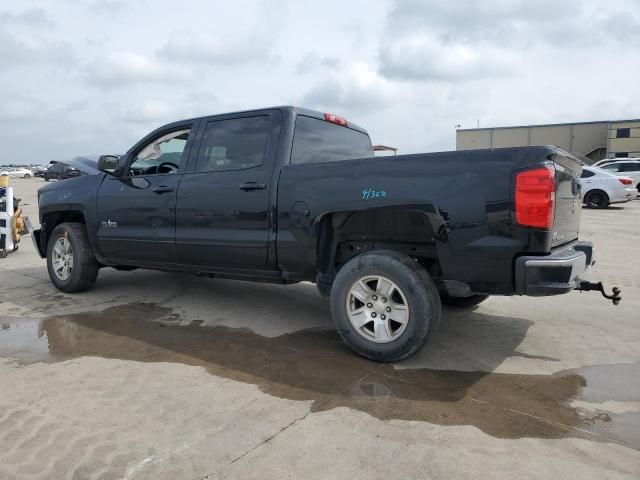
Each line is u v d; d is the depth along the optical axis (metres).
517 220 3.12
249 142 4.38
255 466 2.37
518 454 2.48
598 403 3.04
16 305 5.23
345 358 3.76
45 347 3.96
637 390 3.22
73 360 3.69
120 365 3.59
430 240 3.59
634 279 6.53
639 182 21.66
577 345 4.06
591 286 3.50
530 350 3.94
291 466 2.37
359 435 2.65
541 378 3.41
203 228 4.52
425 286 3.43
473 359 3.75
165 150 5.06
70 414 2.86
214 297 5.61
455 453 2.48
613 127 44.62
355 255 3.92
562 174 3.41
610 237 10.54
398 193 3.47
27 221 8.67
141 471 2.32
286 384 3.28
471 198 3.24
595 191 17.50
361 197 3.61
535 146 3.14
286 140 4.18
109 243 5.29
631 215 15.30
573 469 2.36
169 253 4.82
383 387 3.24
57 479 2.27
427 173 3.40
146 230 4.94
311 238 3.88
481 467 2.37
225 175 4.39
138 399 3.05
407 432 2.68
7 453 2.47
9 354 3.80
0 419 2.80
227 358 3.75
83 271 5.58
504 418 2.84
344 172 3.73
